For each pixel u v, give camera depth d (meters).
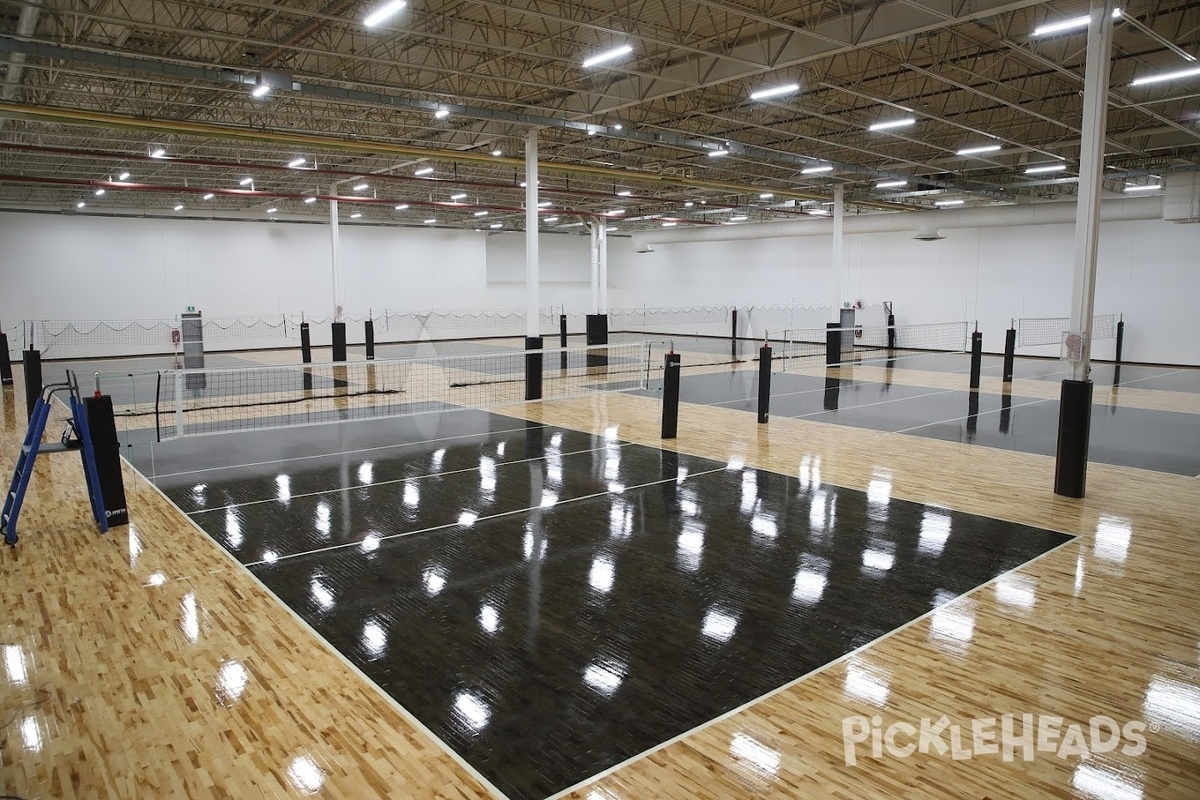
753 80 10.23
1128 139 13.30
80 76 9.91
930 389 14.16
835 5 7.68
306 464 8.27
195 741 3.20
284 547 5.64
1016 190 18.00
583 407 12.12
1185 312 17.81
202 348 22.30
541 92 10.79
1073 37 8.45
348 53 8.23
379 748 3.14
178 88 10.40
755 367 18.09
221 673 3.78
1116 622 4.34
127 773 2.97
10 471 7.99
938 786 2.88
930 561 5.34
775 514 6.46
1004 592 4.79
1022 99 10.80
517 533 5.97
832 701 3.51
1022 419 10.97
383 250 25.94
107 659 3.93
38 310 20.34
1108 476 7.75
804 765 3.02
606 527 6.12
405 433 10.02
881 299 23.69
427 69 8.70
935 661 3.89
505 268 29.67
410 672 3.79
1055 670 3.79
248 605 4.61
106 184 15.84
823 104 11.25
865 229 21.34
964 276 21.67
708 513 6.50
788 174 17.02
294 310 24.31
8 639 4.16
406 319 26.58
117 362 19.91
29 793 2.85
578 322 31.73
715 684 3.67
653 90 9.70
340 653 3.99
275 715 3.39
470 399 12.97
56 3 7.29
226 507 6.65
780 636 4.18
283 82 8.53
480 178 18.34
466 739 3.21
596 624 4.34
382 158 15.38
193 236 22.44
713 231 25.39
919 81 10.20
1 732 3.27
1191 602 4.62
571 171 13.62
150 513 6.47
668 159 15.57
